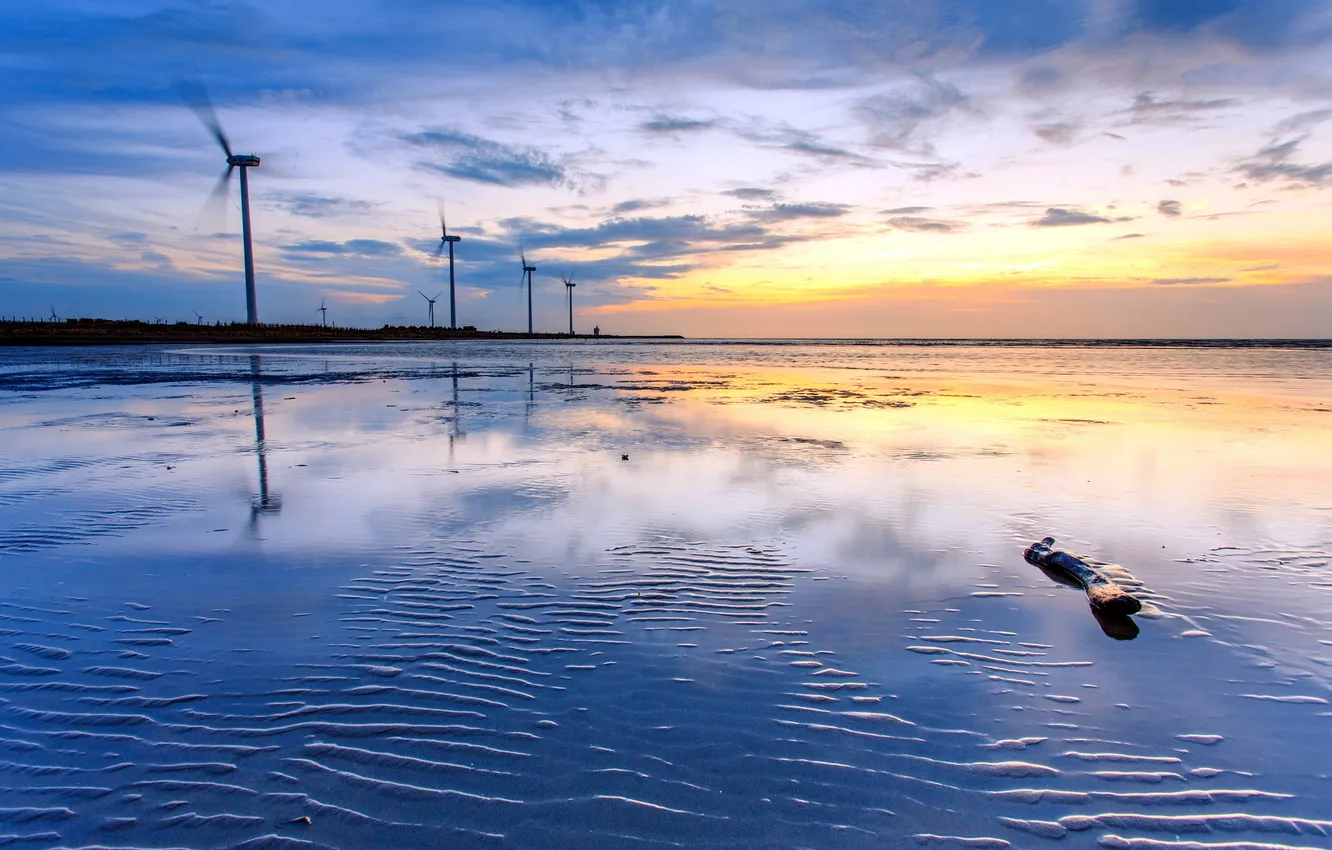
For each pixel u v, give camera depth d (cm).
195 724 333
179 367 3216
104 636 423
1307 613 468
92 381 2370
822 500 752
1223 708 355
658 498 756
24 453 1000
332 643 416
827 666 395
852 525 661
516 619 451
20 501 733
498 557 566
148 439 1124
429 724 334
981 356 5641
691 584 513
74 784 290
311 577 520
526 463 940
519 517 679
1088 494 782
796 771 303
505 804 280
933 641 427
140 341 7119
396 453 1010
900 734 331
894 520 678
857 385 2402
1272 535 638
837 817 276
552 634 430
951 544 608
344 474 866
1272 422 1382
